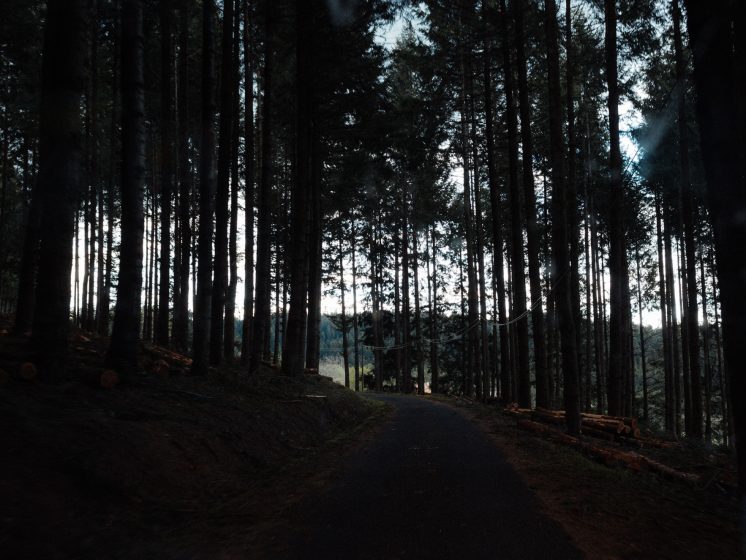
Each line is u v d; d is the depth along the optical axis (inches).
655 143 777.6
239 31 693.3
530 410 655.1
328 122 820.6
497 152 1010.7
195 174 866.8
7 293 1334.9
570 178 781.9
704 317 1050.1
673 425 1015.0
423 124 858.1
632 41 693.9
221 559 171.3
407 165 900.0
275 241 1134.4
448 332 1856.5
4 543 152.7
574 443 423.2
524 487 270.7
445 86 858.8
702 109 204.1
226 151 530.3
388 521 212.5
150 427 281.1
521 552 176.4
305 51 657.0
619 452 377.7
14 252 1083.9
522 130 701.3
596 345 1035.9
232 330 694.5
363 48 693.9
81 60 310.2
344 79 727.7
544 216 1112.8
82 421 251.0
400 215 1467.8
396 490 266.8
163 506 221.8
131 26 374.6
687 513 239.8
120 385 340.8
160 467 251.0
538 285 698.2
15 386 271.3
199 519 216.5
